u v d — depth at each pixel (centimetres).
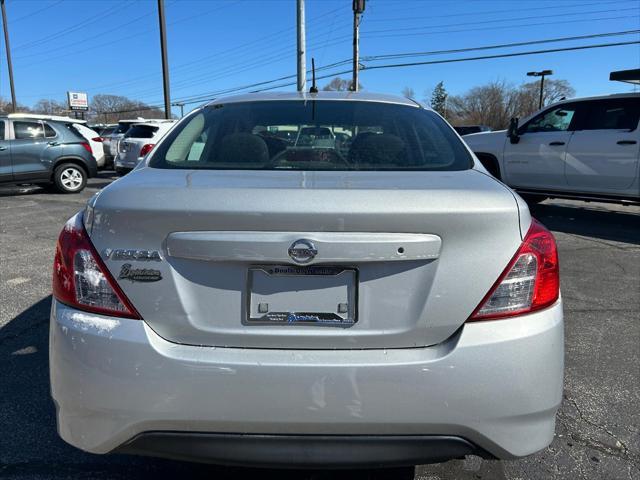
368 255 164
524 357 170
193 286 169
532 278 175
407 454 171
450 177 198
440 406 166
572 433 259
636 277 520
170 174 200
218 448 171
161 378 166
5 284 484
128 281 170
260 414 166
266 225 163
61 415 179
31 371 314
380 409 166
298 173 201
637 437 256
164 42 1936
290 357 167
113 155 1688
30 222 798
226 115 261
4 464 233
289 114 260
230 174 198
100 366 168
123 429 171
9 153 1064
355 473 232
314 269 168
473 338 168
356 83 2323
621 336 375
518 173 859
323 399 165
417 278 169
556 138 798
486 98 7512
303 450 169
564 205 1005
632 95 729
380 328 170
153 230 167
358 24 2294
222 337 170
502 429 171
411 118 262
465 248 169
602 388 302
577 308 432
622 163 725
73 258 177
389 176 197
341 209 162
